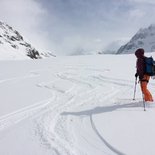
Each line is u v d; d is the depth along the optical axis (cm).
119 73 1023
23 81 942
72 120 450
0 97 659
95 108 513
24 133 402
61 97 645
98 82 842
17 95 680
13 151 340
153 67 502
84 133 385
